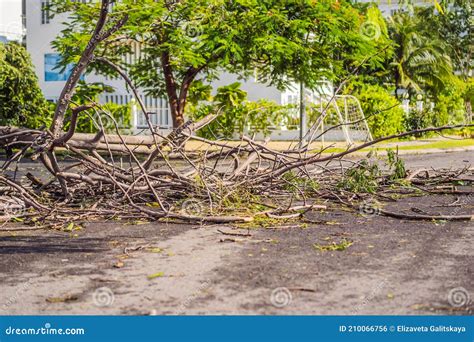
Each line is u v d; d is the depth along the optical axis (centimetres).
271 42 1864
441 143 2647
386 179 1189
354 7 2123
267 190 1011
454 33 4106
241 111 2594
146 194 955
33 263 622
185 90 2180
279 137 2781
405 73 3441
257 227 808
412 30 3412
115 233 773
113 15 1791
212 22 1906
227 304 491
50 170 939
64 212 858
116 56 2239
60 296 516
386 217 879
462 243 704
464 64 4131
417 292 517
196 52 1970
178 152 979
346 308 481
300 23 1892
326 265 605
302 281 550
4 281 559
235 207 908
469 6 4022
